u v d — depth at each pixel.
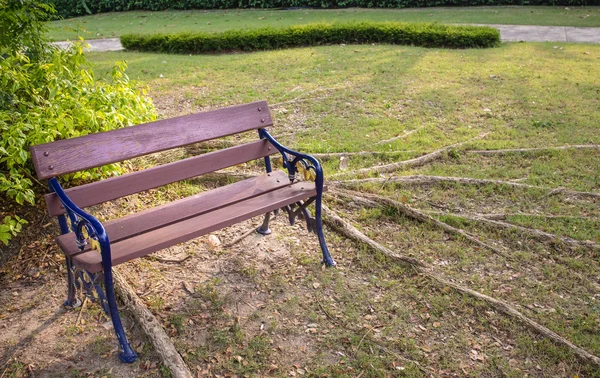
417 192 4.88
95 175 4.56
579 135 6.01
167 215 3.40
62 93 4.57
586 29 12.38
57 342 3.16
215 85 8.42
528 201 4.67
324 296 3.54
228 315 3.37
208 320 3.33
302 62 9.77
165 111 7.23
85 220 2.88
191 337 3.19
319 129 6.35
